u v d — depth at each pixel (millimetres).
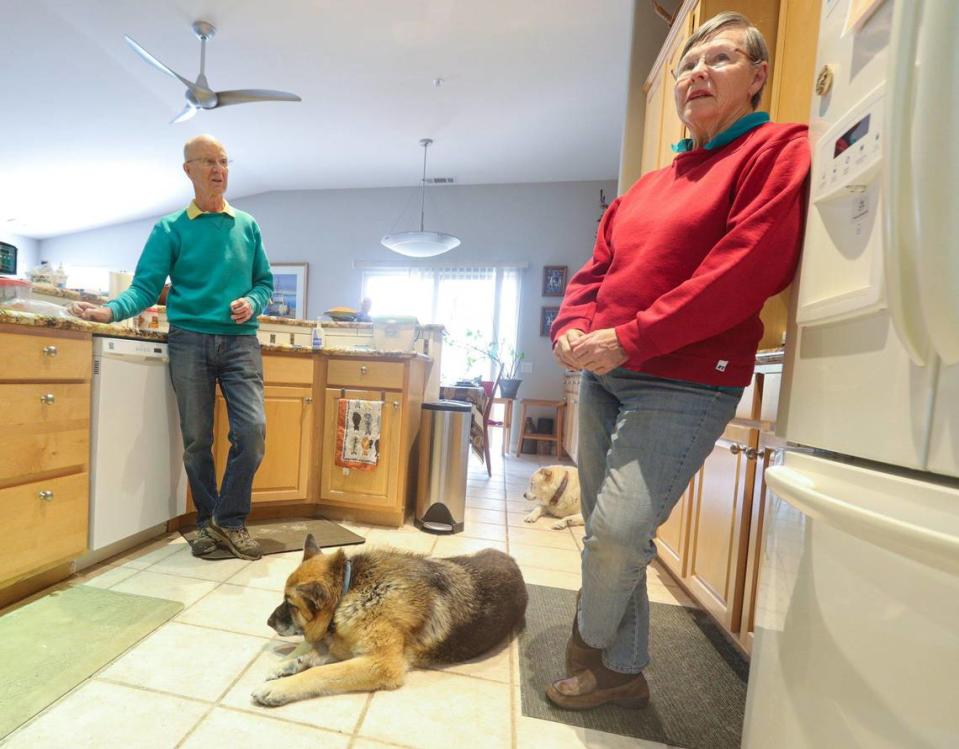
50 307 1731
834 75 648
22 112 4371
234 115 4570
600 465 1130
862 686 488
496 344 6055
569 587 1846
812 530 602
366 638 1190
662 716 1146
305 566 1281
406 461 2459
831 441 623
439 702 1140
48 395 1476
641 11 2568
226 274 1921
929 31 367
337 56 3750
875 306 517
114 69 3889
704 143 1047
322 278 6430
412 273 6262
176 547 1964
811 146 722
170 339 1896
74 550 1597
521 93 4199
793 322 773
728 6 1745
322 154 5406
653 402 960
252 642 1321
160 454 1965
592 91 4148
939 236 376
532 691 1203
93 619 1380
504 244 6121
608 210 1244
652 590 1883
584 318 1113
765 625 720
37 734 955
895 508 485
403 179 6094
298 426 2396
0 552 1354
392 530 2391
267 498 2342
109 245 6789
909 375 478
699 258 917
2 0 3197
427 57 3746
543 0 3156
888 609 459
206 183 1873
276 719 1041
